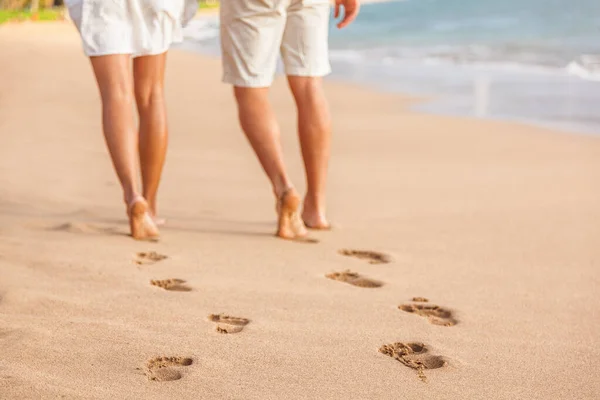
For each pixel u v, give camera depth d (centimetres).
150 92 548
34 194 660
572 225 605
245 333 356
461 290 442
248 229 566
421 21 3872
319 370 319
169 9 527
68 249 480
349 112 1315
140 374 305
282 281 440
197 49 3122
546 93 1480
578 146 977
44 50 2723
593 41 2530
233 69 540
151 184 563
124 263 456
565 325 391
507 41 2731
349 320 381
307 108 566
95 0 510
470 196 708
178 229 555
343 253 514
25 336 334
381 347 348
